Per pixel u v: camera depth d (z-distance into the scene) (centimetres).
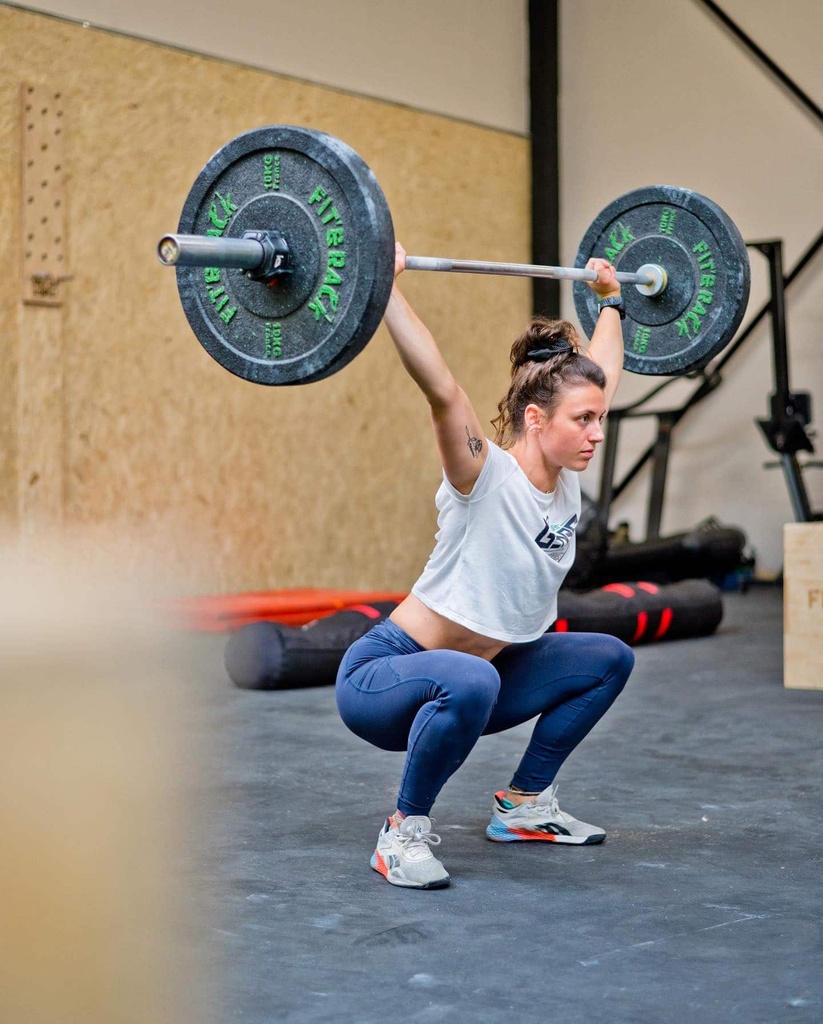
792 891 199
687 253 265
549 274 236
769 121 797
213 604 578
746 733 345
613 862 218
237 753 315
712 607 549
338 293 180
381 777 289
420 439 755
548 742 229
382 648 209
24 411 564
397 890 200
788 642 421
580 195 853
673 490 841
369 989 154
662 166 830
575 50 853
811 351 791
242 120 655
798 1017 144
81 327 588
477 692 194
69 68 580
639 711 380
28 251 563
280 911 188
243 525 660
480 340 792
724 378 818
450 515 201
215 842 229
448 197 772
